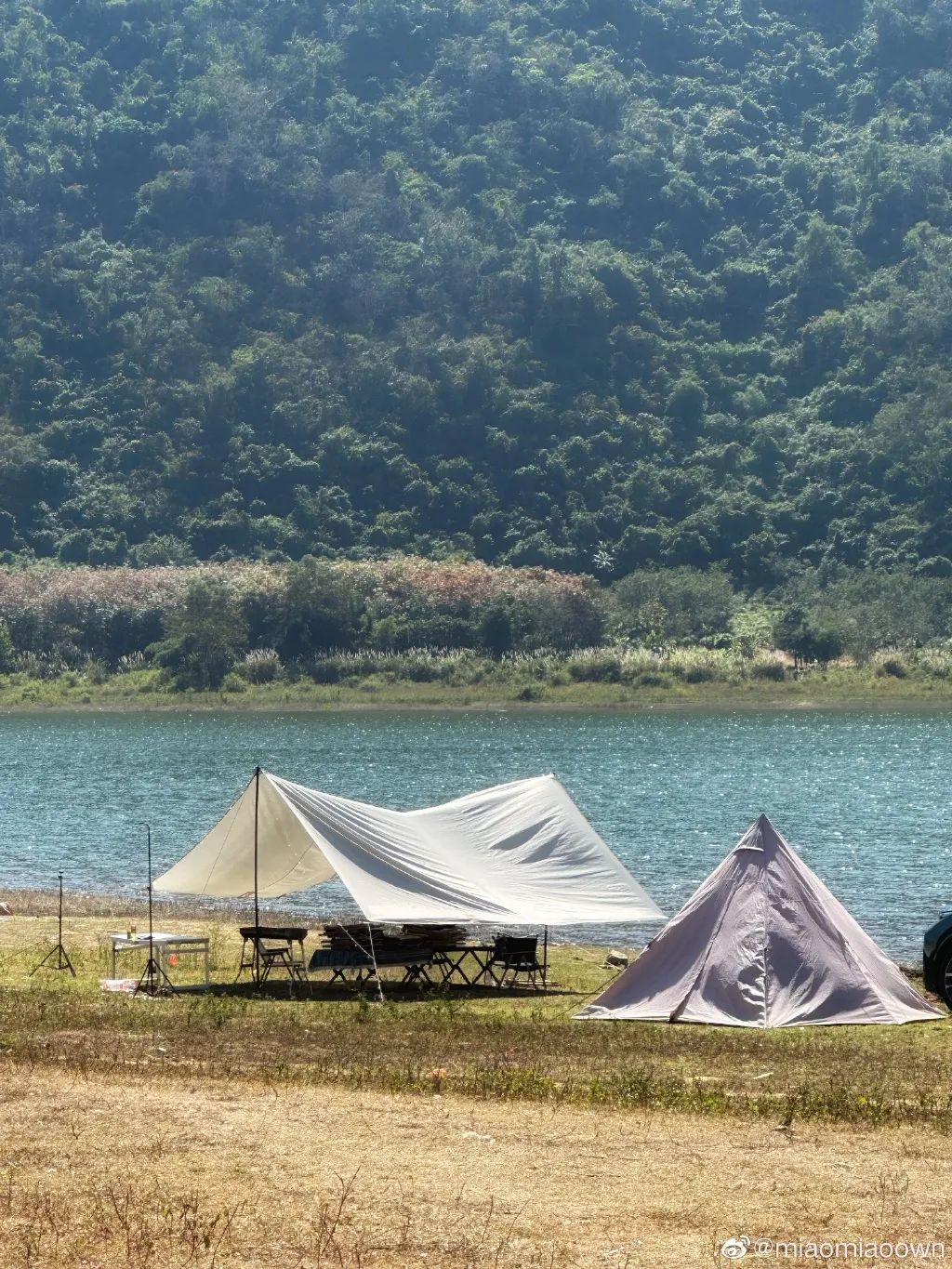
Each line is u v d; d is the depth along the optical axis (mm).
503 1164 21922
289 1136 23156
